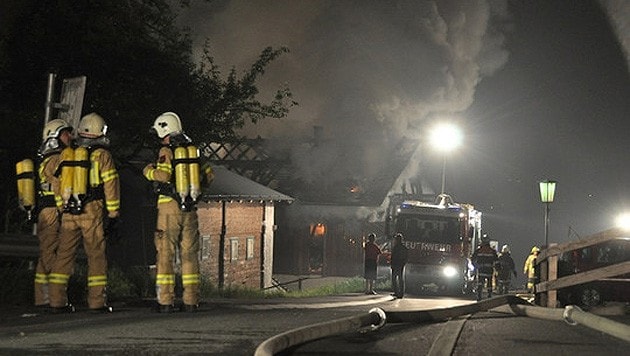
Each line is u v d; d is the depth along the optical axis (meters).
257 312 11.30
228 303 14.09
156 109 22.64
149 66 22.48
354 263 49.91
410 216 33.53
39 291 10.95
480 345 8.12
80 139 10.59
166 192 10.77
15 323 9.16
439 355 7.27
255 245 39.88
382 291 32.09
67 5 21.66
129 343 7.86
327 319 10.40
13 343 7.75
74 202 10.38
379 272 38.88
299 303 17.42
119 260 31.39
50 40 21.80
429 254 33.16
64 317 9.85
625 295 25.56
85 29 21.91
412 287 33.66
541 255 16.30
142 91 22.58
